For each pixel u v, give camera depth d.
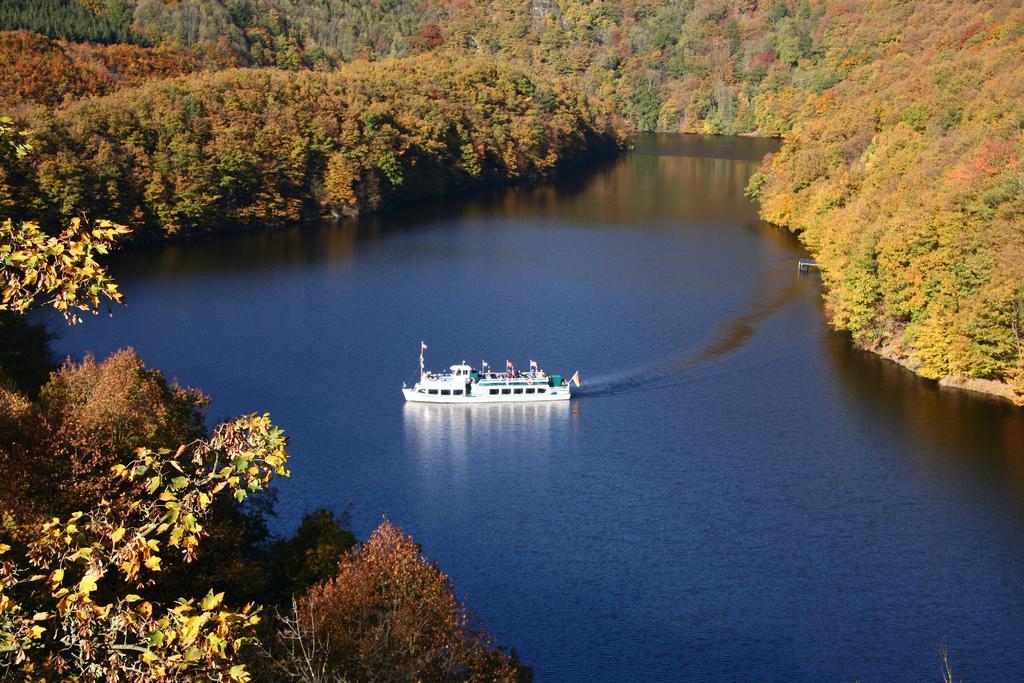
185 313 175.12
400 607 62.72
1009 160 161.25
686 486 113.38
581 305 182.12
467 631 67.75
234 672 29.91
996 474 115.62
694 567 97.38
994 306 135.25
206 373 147.25
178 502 31.61
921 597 93.12
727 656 84.56
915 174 177.12
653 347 160.25
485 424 131.62
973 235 144.75
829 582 95.12
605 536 102.81
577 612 90.00
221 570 72.69
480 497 110.88
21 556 54.25
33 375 112.69
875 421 130.25
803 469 117.31
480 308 180.25
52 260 33.34
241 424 33.69
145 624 30.16
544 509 108.19
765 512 107.56
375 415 134.00
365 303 183.12
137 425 80.56
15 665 30.06
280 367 150.25
